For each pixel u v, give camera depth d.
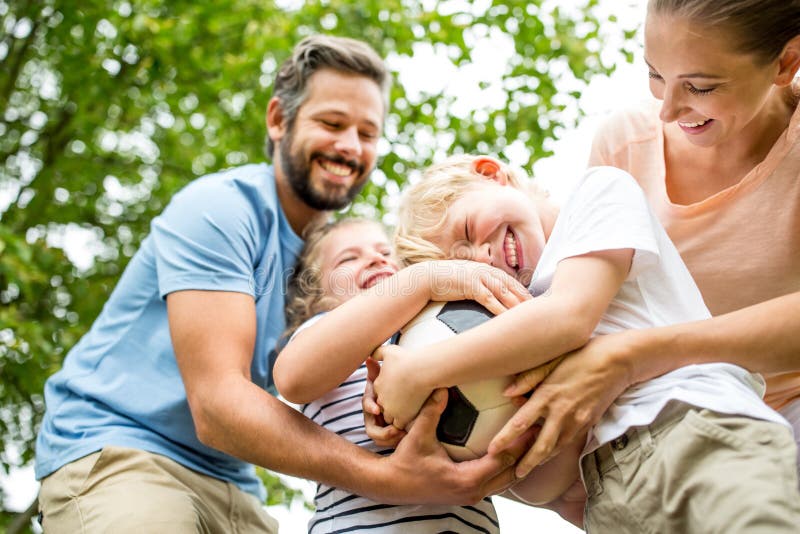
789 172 1.86
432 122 6.21
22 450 6.02
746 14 1.54
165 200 6.97
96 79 6.20
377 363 1.74
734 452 1.41
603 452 1.62
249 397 1.91
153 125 7.10
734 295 1.98
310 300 2.40
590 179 1.76
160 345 2.29
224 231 2.25
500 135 6.27
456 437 1.64
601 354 1.55
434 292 1.71
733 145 1.93
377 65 2.80
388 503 1.75
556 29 6.45
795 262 1.90
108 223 7.01
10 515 5.97
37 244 5.80
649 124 2.13
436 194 1.94
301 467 1.78
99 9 6.08
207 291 2.13
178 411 2.21
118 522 1.98
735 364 1.59
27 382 5.69
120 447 2.15
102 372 2.31
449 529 1.74
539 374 1.58
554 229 1.78
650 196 2.08
